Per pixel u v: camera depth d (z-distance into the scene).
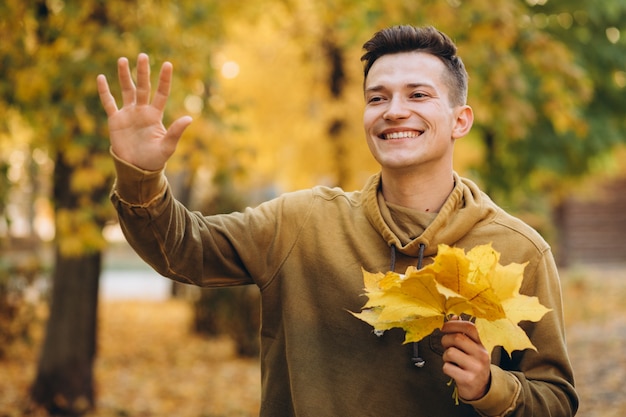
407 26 1.91
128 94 1.76
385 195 1.96
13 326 8.77
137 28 4.86
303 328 1.90
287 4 6.82
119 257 28.61
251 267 1.96
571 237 19.11
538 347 1.82
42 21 5.12
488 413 1.65
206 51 5.14
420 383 1.80
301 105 8.77
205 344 9.87
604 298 13.41
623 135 10.61
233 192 9.83
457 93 1.92
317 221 1.96
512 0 6.16
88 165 4.62
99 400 6.62
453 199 1.87
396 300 1.57
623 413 5.98
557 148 9.99
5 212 5.40
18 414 6.08
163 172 1.80
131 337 10.41
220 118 5.02
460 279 1.52
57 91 4.68
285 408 1.93
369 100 1.91
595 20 9.35
